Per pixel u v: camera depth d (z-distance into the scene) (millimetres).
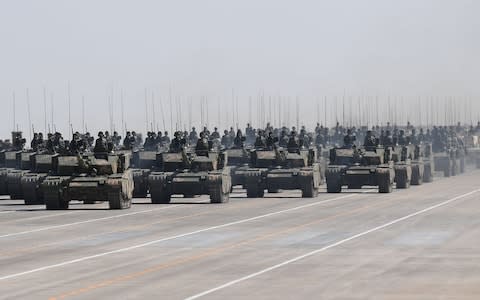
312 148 143375
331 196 141250
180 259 68750
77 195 118500
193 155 132000
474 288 54688
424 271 61594
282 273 61188
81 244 79250
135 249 75188
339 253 71312
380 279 58250
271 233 86625
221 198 127375
